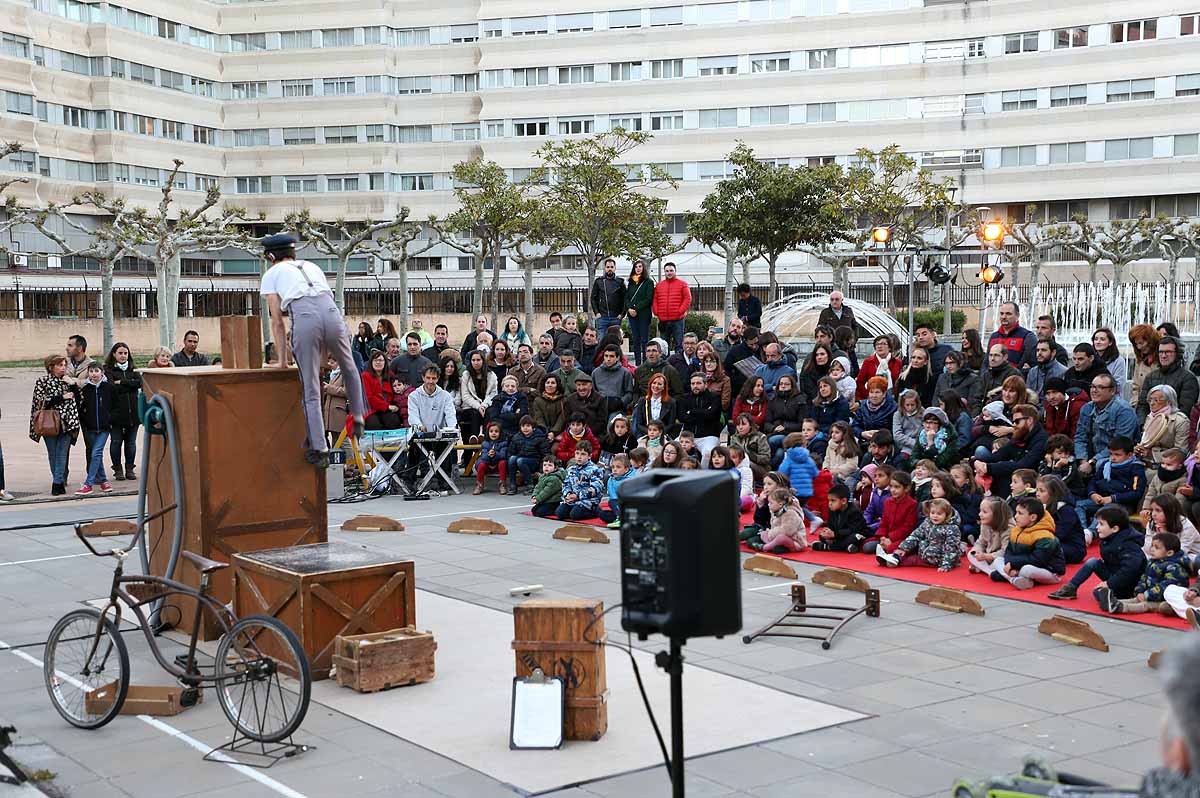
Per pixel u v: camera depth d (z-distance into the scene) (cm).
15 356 5106
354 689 763
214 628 888
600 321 2042
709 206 4488
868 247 4634
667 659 488
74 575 1155
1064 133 5878
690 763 630
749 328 1788
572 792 592
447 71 7012
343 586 795
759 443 1466
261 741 657
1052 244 4775
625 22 6625
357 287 6788
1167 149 5694
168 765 641
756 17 6400
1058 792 388
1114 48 5759
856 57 6241
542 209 4844
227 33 7144
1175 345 1330
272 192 7131
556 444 1669
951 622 948
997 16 5988
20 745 679
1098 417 1257
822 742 662
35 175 5891
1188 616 916
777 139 6378
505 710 727
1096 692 756
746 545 1285
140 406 933
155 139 6650
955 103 6078
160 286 4438
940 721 698
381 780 612
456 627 933
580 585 1084
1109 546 986
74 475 1897
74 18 6366
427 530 1400
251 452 901
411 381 1750
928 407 1512
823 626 894
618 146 6594
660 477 495
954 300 5569
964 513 1226
